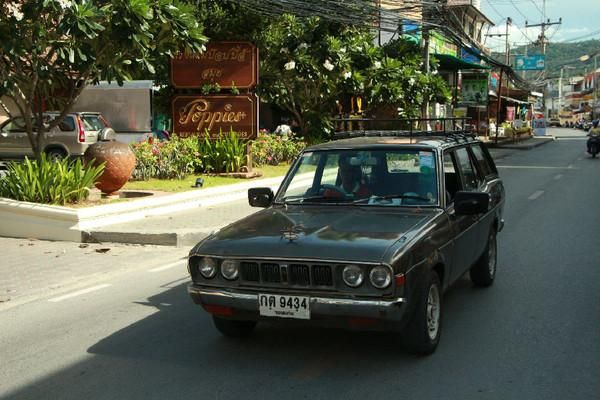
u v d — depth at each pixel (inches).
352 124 862.5
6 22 405.4
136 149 606.5
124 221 433.7
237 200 558.3
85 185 442.6
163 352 204.5
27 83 448.1
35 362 200.2
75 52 419.2
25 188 423.2
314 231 187.6
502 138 1831.9
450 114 1444.4
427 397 166.4
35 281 305.3
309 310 171.0
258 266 177.0
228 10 732.0
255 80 666.2
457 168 242.2
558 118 5551.2
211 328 228.2
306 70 753.0
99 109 927.0
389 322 170.6
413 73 865.5
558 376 179.6
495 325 225.3
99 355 204.1
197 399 167.9
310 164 236.7
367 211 211.5
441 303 203.8
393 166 225.1
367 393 169.3
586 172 872.9
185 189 539.2
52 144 777.6
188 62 671.8
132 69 462.9
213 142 663.1
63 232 400.2
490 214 269.7
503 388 171.8
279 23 759.1
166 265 336.2
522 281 288.0
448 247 203.9
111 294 280.8
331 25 781.9
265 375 182.9
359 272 167.8
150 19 424.8
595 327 222.4
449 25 777.6
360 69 837.8
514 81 1544.0
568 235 399.9
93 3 413.7
